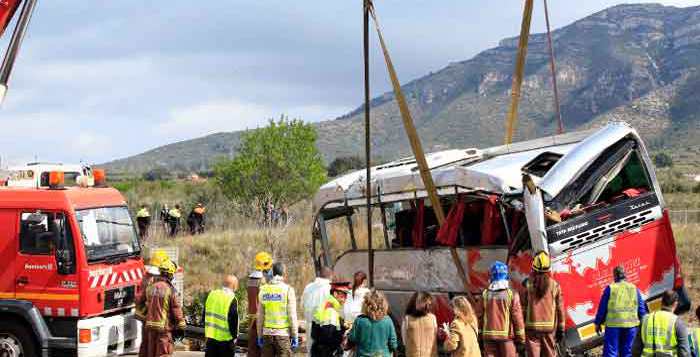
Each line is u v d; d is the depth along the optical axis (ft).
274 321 33.65
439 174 38.93
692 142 636.89
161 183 195.00
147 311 35.22
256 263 36.96
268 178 117.39
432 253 40.47
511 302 29.35
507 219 37.06
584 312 34.19
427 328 28.09
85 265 37.73
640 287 35.70
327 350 33.45
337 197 46.57
